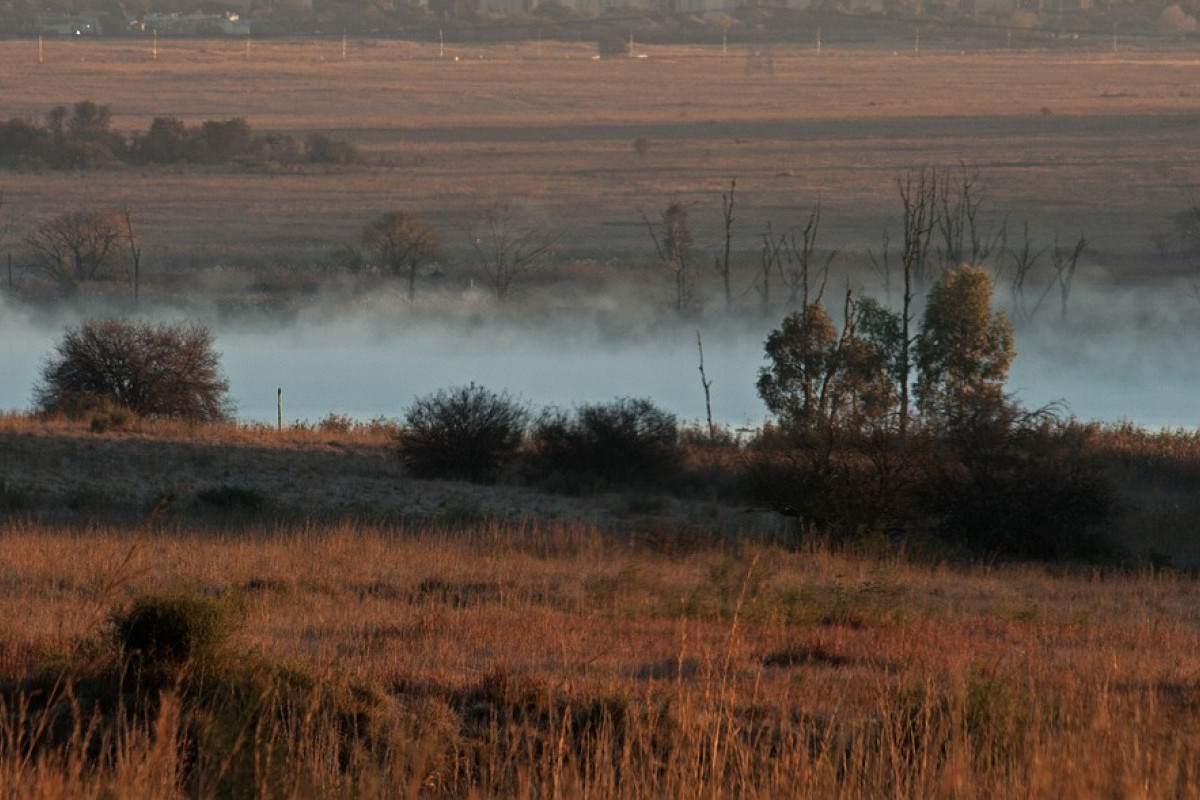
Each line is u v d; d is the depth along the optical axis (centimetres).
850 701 4319
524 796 3216
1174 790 3167
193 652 3975
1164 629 6344
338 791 3052
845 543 9631
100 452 11688
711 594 6581
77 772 2998
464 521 10119
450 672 4447
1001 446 10612
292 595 6156
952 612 6694
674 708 3806
